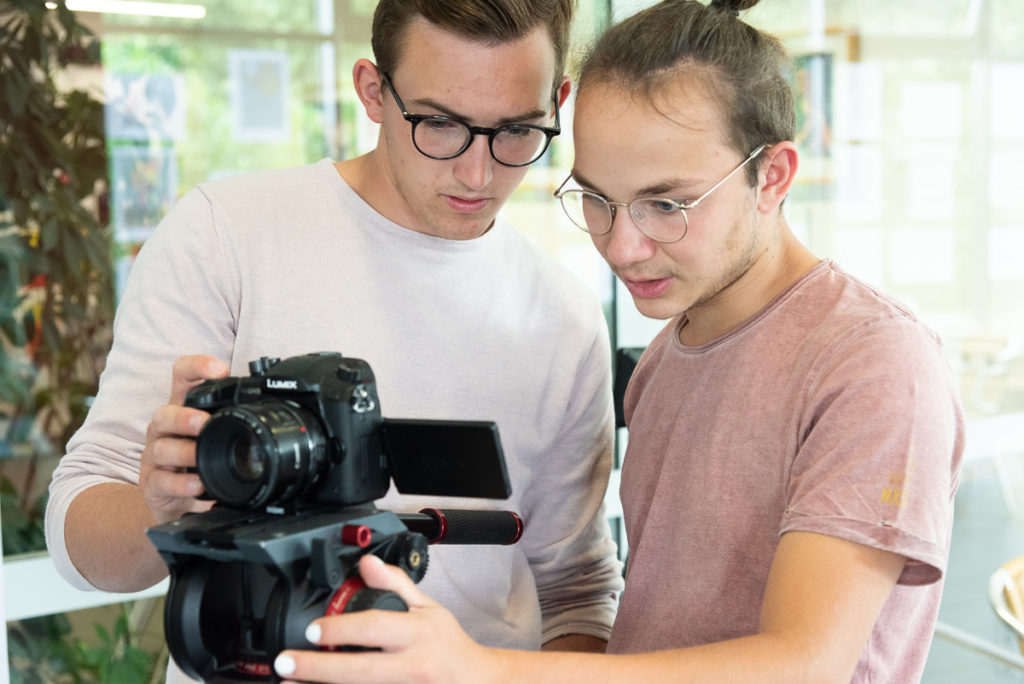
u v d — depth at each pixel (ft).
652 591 3.77
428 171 3.94
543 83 3.89
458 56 3.71
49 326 7.21
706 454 3.63
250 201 4.32
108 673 7.29
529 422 4.57
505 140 3.93
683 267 3.37
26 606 7.06
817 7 9.59
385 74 3.97
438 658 2.55
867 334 3.20
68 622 7.17
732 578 3.49
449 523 3.34
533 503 4.82
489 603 4.39
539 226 8.11
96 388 7.40
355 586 2.64
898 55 9.98
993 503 10.96
